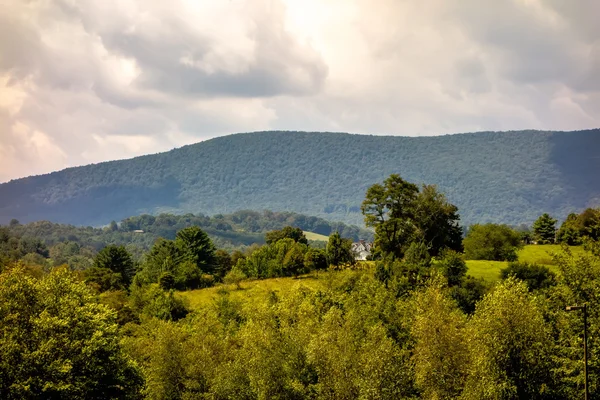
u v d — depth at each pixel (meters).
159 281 128.50
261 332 68.50
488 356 51.34
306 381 61.78
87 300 60.84
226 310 98.81
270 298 100.75
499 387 49.94
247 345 66.69
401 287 90.88
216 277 142.50
